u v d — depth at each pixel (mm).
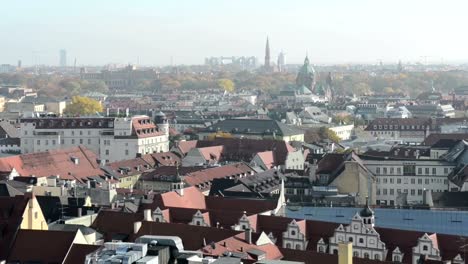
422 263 180125
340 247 151000
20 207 180750
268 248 177500
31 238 169125
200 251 159125
